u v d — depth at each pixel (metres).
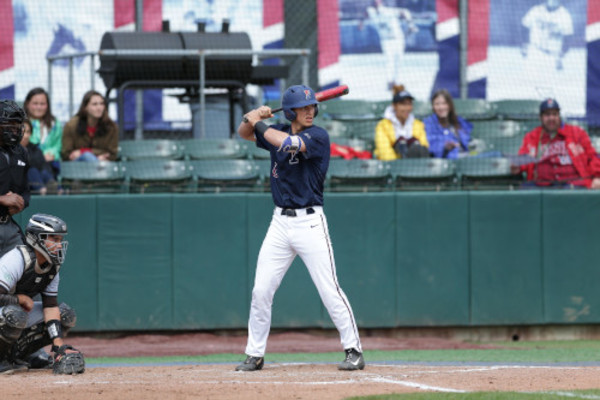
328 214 35.72
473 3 44.75
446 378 20.41
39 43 42.94
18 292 21.97
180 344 34.28
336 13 44.84
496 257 36.19
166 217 35.50
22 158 24.95
